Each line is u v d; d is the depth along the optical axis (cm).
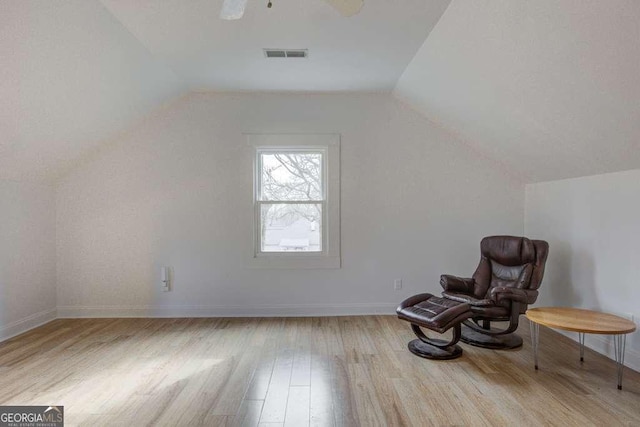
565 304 345
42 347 310
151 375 257
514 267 343
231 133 400
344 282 404
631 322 246
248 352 299
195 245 401
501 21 213
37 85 259
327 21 252
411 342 311
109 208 397
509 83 260
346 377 253
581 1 169
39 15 214
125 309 400
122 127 381
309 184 411
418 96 369
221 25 257
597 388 236
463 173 405
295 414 207
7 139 287
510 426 195
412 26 259
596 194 304
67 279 397
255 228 406
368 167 404
